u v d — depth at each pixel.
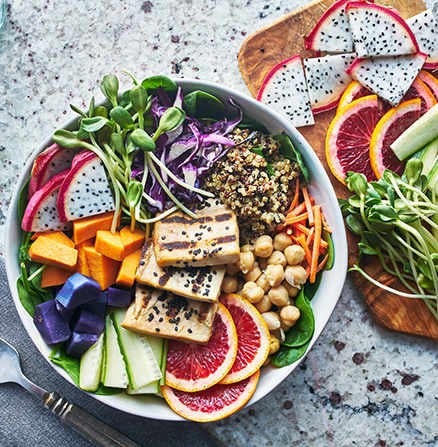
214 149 0.65
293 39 0.70
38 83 0.74
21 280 0.64
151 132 0.66
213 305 0.64
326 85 0.70
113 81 0.63
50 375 0.72
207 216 0.64
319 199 0.65
